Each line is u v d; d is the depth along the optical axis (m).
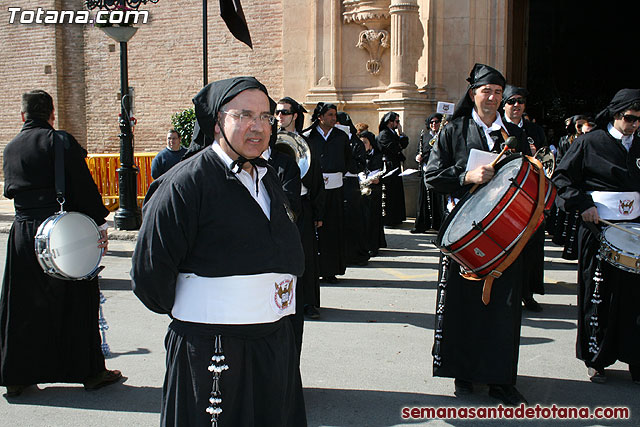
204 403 2.61
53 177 4.35
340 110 12.98
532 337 5.82
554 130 19.02
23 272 4.32
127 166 11.55
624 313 4.55
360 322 6.26
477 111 4.43
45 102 4.50
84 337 4.46
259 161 2.75
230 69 15.48
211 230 2.60
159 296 2.62
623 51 20.00
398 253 9.73
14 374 4.34
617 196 4.66
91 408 4.33
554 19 19.91
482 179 4.08
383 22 12.53
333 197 7.64
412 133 12.20
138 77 16.73
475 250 3.85
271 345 2.71
